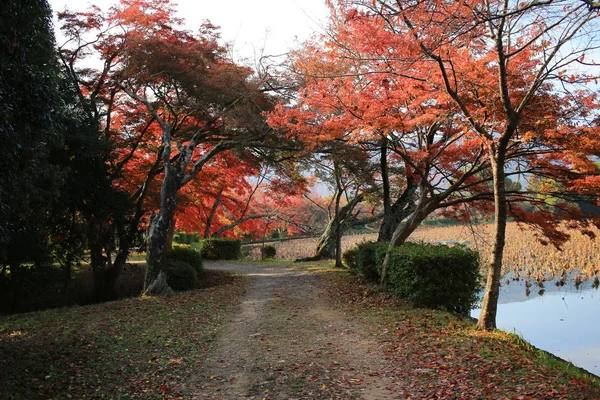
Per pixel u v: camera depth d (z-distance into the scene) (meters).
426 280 9.88
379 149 16.30
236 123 14.71
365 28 7.41
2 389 5.26
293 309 11.13
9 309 14.80
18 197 6.91
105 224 15.71
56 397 5.19
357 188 20.98
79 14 15.27
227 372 6.33
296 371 6.25
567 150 8.24
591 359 9.30
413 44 6.98
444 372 5.79
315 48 11.01
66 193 13.33
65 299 15.76
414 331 8.05
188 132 17.11
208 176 21.00
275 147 15.95
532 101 8.20
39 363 6.48
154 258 14.02
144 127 17.83
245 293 14.02
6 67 5.79
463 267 9.95
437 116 9.46
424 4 6.36
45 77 6.28
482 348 6.57
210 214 28.84
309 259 25.53
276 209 32.34
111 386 5.68
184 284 15.92
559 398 4.63
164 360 6.77
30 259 13.48
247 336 8.43
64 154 13.44
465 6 6.05
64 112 8.55
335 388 5.56
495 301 7.73
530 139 8.35
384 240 16.47
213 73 15.78
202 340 8.05
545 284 17.92
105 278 16.88
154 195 18.88
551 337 11.02
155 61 15.10
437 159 11.17
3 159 5.55
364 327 8.77
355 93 9.52
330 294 13.12
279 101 16.11
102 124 17.97
